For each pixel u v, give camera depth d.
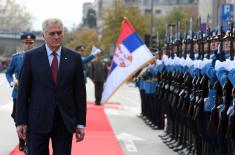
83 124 9.85
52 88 9.63
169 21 87.00
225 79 11.40
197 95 13.57
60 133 9.72
